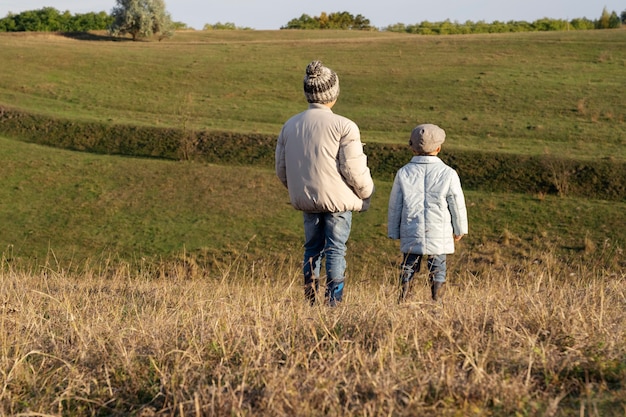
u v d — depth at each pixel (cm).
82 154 3366
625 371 352
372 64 4988
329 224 584
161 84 4569
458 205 597
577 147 3167
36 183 3019
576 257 2228
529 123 3569
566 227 2469
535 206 2653
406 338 417
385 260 2244
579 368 363
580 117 3638
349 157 565
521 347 400
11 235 2539
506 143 3269
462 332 427
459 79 4450
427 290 610
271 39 7306
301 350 389
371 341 419
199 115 3922
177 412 338
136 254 2383
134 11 6888
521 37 5675
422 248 590
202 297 601
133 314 571
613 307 499
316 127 570
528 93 4062
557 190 2786
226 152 3338
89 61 4978
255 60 5181
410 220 596
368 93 4300
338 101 4178
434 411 317
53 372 389
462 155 3073
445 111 3884
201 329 438
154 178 3062
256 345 405
